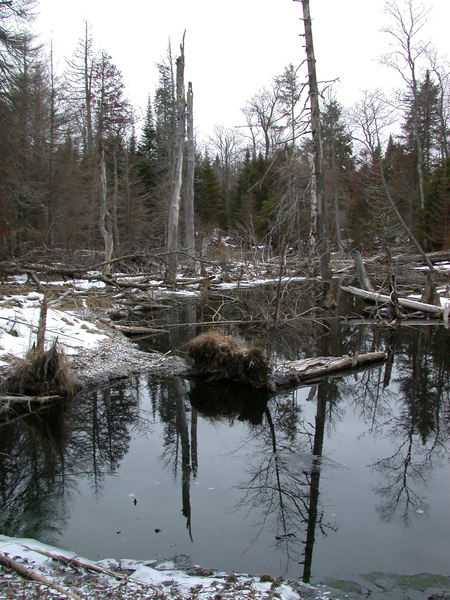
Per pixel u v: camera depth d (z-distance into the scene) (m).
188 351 8.29
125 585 2.95
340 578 3.24
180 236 31.70
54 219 24.11
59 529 3.92
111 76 28.02
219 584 3.03
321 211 14.22
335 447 5.53
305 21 13.29
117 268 21.50
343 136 31.83
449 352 9.69
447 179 26.69
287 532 3.86
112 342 9.69
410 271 20.61
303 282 16.55
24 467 5.15
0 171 15.54
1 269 13.34
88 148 30.25
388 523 3.97
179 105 18.33
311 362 8.19
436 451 5.38
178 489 4.63
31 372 6.94
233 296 17.36
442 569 3.35
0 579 2.90
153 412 6.71
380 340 10.86
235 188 48.75
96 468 5.11
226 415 6.62
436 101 32.81
